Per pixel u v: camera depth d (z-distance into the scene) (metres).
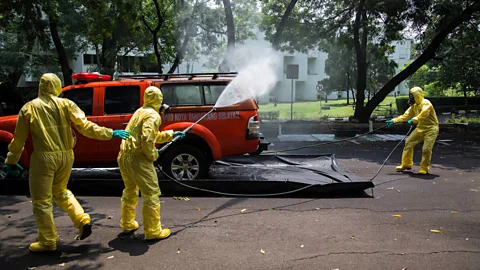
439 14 15.52
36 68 27.98
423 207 6.13
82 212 4.52
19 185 6.93
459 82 28.48
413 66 17.92
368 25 16.73
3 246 4.62
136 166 4.64
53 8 13.75
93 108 7.14
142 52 25.64
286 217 5.62
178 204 6.29
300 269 4.00
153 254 4.37
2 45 27.02
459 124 18.66
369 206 6.17
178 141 7.10
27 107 4.27
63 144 4.40
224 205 6.22
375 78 33.47
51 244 4.39
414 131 8.91
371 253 4.38
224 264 4.12
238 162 9.10
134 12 16.45
